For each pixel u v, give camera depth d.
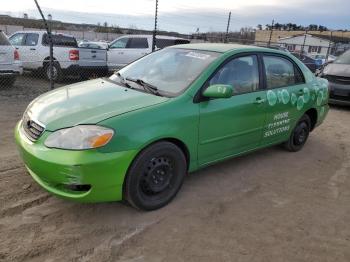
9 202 3.69
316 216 3.92
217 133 4.18
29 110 3.92
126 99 3.76
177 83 4.07
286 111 5.25
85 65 11.84
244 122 4.52
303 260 3.16
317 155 5.90
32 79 12.16
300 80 5.60
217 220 3.67
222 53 4.40
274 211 3.95
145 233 3.37
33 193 3.90
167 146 3.64
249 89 4.61
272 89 4.96
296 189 4.55
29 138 3.51
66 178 3.18
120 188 3.37
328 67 10.48
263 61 4.87
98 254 3.04
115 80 4.58
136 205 3.57
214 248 3.23
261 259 3.13
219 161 4.42
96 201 3.31
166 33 20.58
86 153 3.14
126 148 3.29
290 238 3.47
